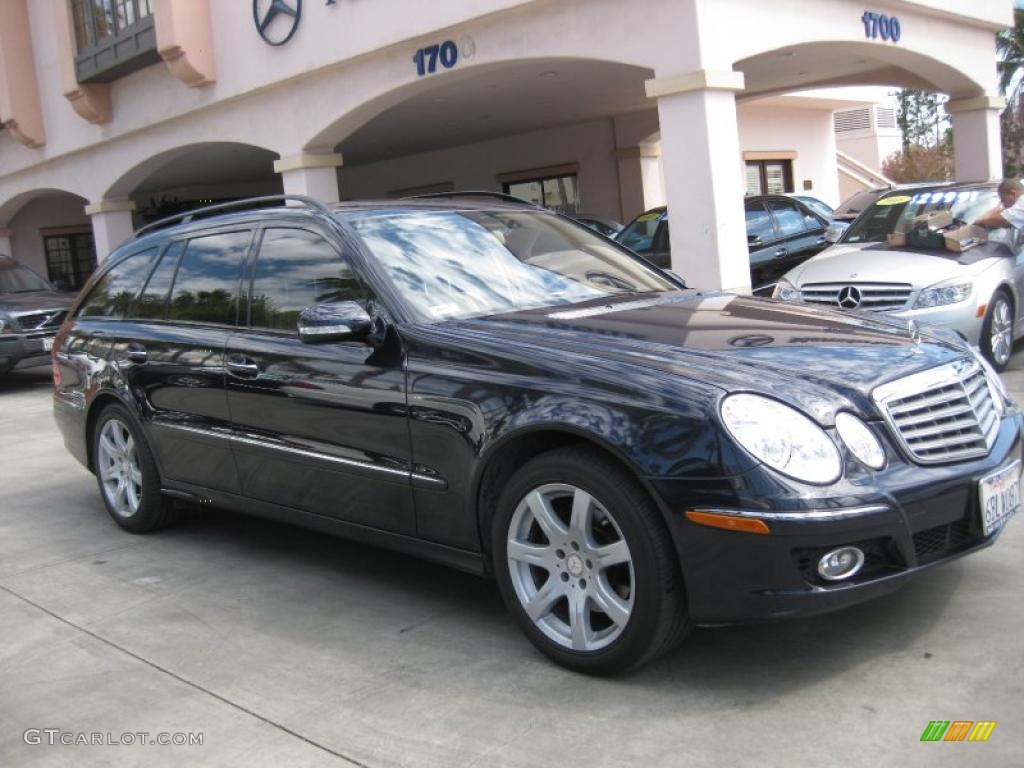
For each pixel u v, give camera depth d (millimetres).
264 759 3014
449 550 3789
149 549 5262
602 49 10133
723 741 2893
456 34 11312
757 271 11633
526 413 3377
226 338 4664
